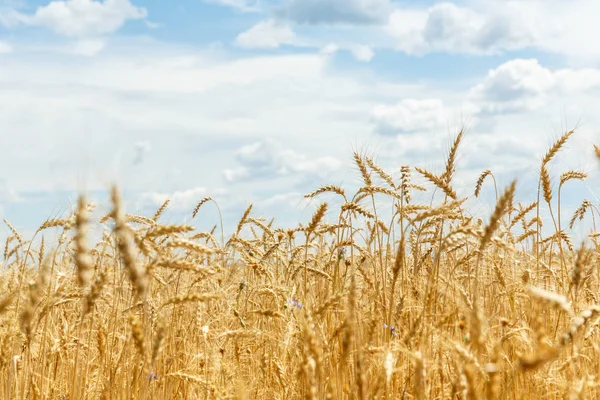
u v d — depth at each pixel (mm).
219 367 1892
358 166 2240
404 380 1819
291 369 1932
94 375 2039
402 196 2084
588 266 2059
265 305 2254
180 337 2094
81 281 1561
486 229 1773
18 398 1909
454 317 1901
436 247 2074
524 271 2053
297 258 2289
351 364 1839
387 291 2061
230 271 2316
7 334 1866
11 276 2107
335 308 1967
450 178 2092
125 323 2000
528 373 1794
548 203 2209
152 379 1901
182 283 2156
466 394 1607
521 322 1920
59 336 2033
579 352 1822
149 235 1709
